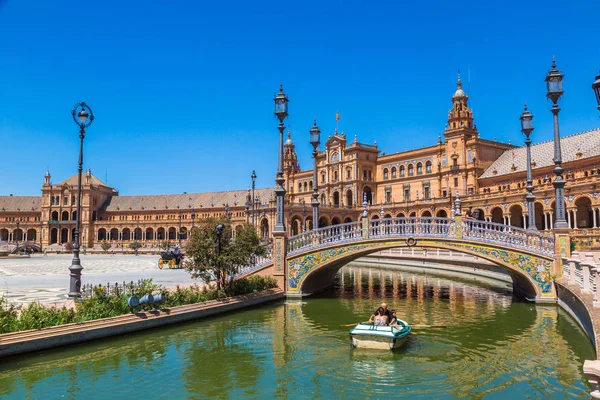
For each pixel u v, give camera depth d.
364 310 26.06
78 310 18.94
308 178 130.38
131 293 21.33
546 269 26.22
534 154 88.00
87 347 17.55
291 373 15.16
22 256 78.38
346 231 31.06
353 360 16.44
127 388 13.84
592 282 18.66
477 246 27.45
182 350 17.69
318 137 35.97
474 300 29.77
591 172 69.88
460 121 100.06
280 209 30.30
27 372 14.92
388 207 106.31
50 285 29.48
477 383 14.11
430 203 98.00
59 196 150.50
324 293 33.44
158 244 130.62
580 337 18.97
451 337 19.56
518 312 24.77
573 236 53.50
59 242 148.12
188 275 38.19
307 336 19.91
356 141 115.00
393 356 16.83
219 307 24.22
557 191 26.17
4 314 16.88
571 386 13.70
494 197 81.25
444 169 101.69
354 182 114.62
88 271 43.06
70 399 12.96
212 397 13.23
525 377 14.54
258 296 27.34
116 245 139.88
